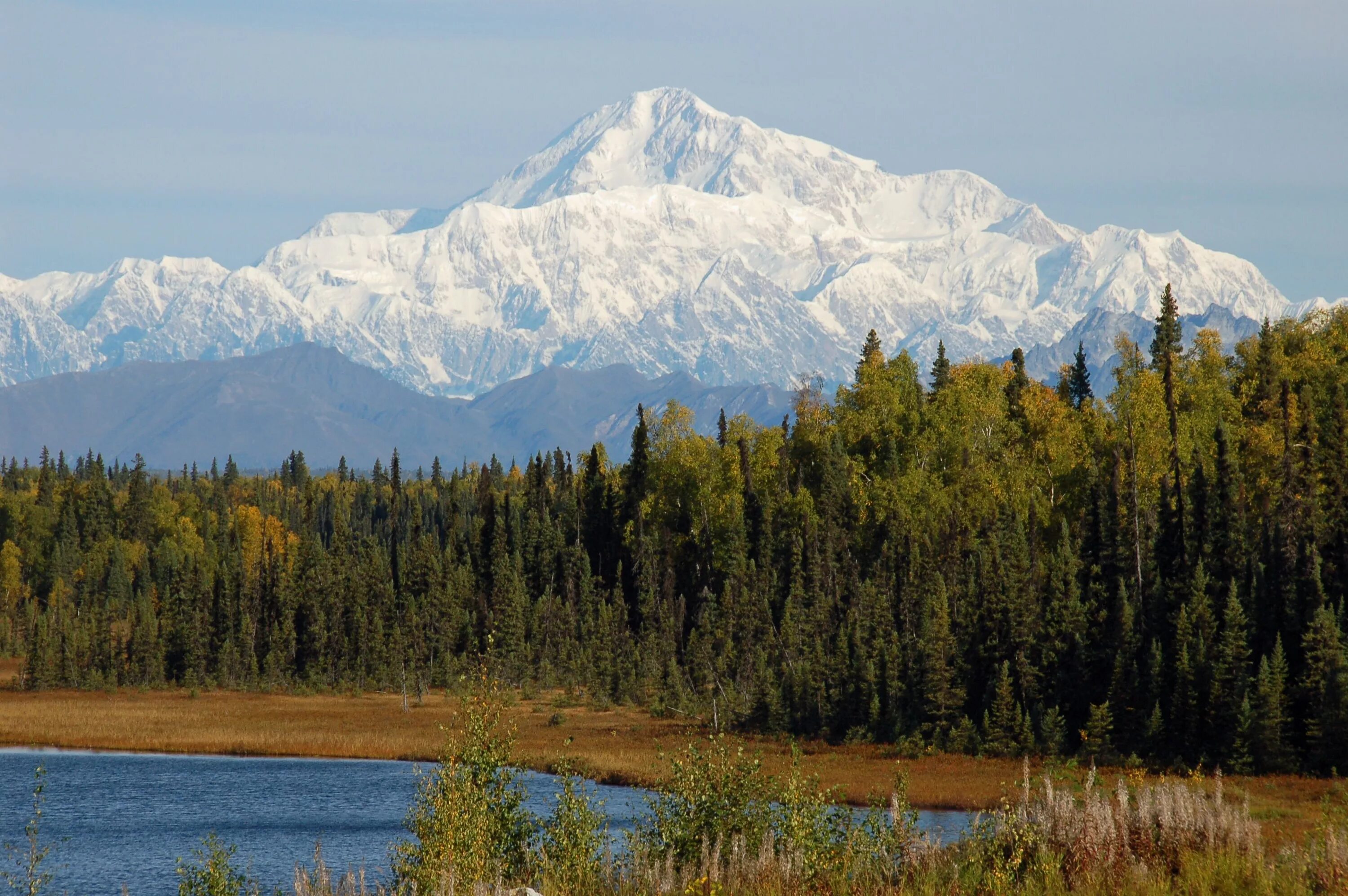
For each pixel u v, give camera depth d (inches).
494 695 4458.7
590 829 4288.9
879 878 3924.7
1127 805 4188.0
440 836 4018.2
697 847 4261.8
